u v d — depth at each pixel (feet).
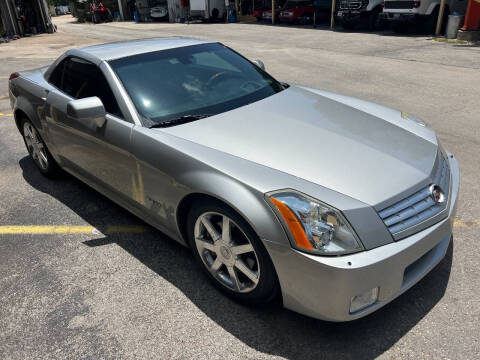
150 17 112.37
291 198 6.92
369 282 6.60
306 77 29.55
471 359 6.95
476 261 9.38
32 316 8.39
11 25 71.56
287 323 7.92
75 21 144.25
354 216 6.70
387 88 25.62
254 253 7.47
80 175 12.34
